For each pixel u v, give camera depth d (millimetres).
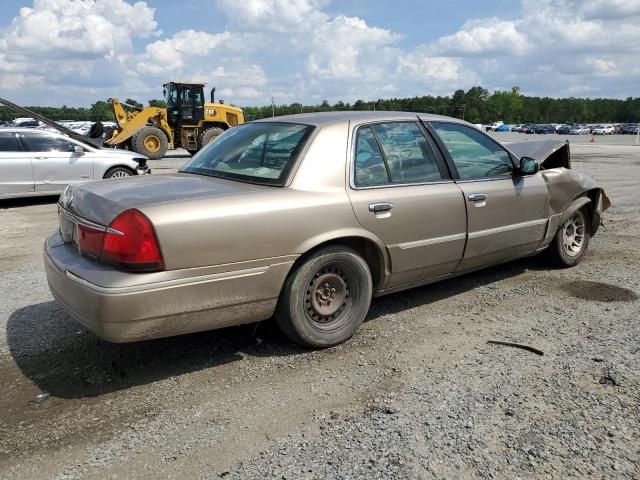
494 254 4625
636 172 15477
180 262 2961
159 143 20266
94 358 3584
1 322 4207
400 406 2943
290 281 3420
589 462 2453
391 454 2527
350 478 2369
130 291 2846
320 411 2918
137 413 2928
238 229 3119
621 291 4848
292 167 3508
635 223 7984
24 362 3531
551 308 4430
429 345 3734
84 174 10586
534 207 4895
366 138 3857
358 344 3758
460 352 3615
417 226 3926
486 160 4605
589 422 2764
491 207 4445
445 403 2965
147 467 2479
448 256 4207
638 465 2436
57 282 3227
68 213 3471
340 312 3723
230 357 3576
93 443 2662
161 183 3561
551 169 5270
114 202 3102
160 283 2910
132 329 2910
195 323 3104
